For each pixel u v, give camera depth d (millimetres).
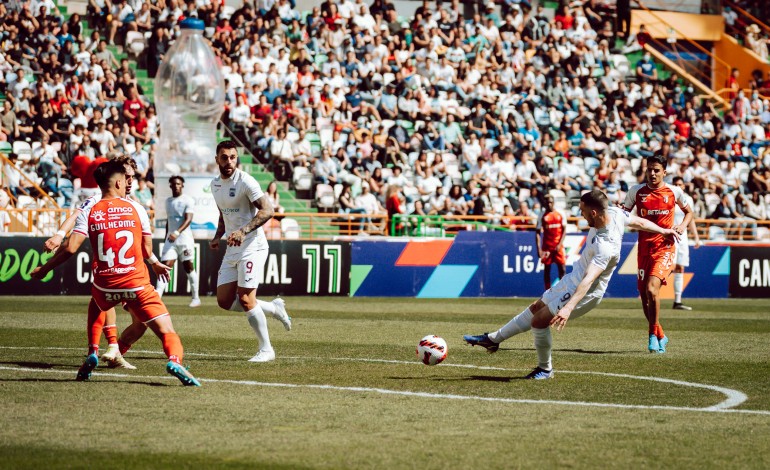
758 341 17594
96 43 35844
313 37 39531
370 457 7699
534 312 12250
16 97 33719
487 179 36062
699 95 48094
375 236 31328
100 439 8219
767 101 45750
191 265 23656
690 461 7754
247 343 15859
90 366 11305
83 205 11070
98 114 32844
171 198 23141
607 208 11742
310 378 11867
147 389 10797
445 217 33062
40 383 11117
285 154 34844
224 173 13453
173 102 30750
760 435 8773
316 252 29531
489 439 8430
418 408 9875
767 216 39406
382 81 38688
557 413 9727
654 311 15648
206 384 11234
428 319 21484
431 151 36375
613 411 9883
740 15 51781
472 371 12719
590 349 15938
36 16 35812
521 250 31859
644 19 49031
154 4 38125
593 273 11578
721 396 10961
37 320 19250
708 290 33625
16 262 26891
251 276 13422
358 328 19031
